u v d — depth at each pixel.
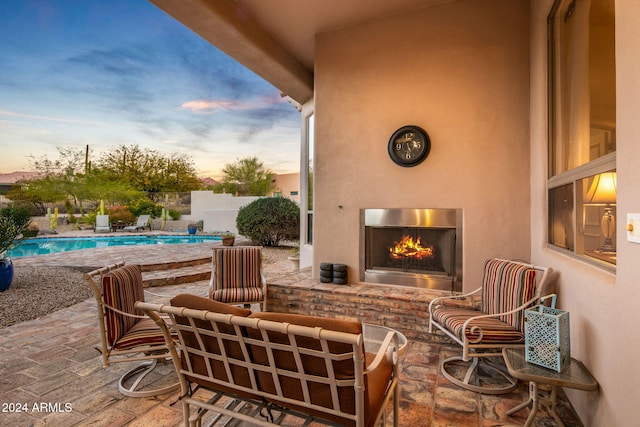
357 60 4.18
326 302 3.91
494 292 2.84
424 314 3.47
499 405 2.29
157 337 2.39
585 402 1.99
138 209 16.94
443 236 3.84
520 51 3.51
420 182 3.86
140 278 2.78
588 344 1.94
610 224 1.86
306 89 5.56
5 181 16.28
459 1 3.72
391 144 3.94
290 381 1.47
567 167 2.68
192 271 6.72
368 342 2.46
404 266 4.02
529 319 2.02
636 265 1.42
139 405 2.27
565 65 2.74
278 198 11.03
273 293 4.18
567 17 2.68
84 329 3.71
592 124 2.20
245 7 3.85
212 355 1.62
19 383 2.55
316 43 4.39
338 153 4.27
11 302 4.66
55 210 14.59
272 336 1.41
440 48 3.79
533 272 2.52
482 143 3.62
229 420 2.10
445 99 3.77
